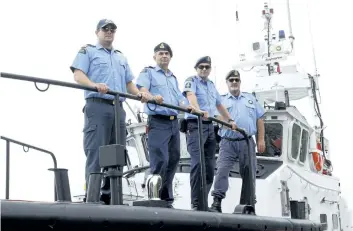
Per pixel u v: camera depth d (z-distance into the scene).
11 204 3.32
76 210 3.63
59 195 4.02
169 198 5.77
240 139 6.76
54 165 5.04
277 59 10.90
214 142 6.36
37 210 3.42
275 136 8.76
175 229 4.32
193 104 6.20
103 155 4.33
